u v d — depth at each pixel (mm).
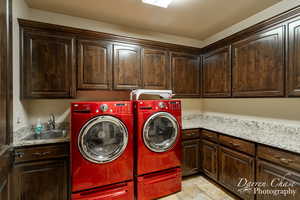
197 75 2734
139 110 1911
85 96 2373
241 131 2141
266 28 1729
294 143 1532
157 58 2449
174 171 2146
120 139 1845
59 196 1709
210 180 2428
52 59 1876
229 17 2225
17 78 1692
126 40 2254
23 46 1751
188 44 3006
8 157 1374
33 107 2104
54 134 2066
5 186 1290
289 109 1823
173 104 2131
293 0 1741
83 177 1661
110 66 2164
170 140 2146
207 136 2383
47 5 1953
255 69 1843
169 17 2229
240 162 1854
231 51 2162
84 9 2043
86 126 1646
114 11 2080
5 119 1355
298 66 1458
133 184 1911
